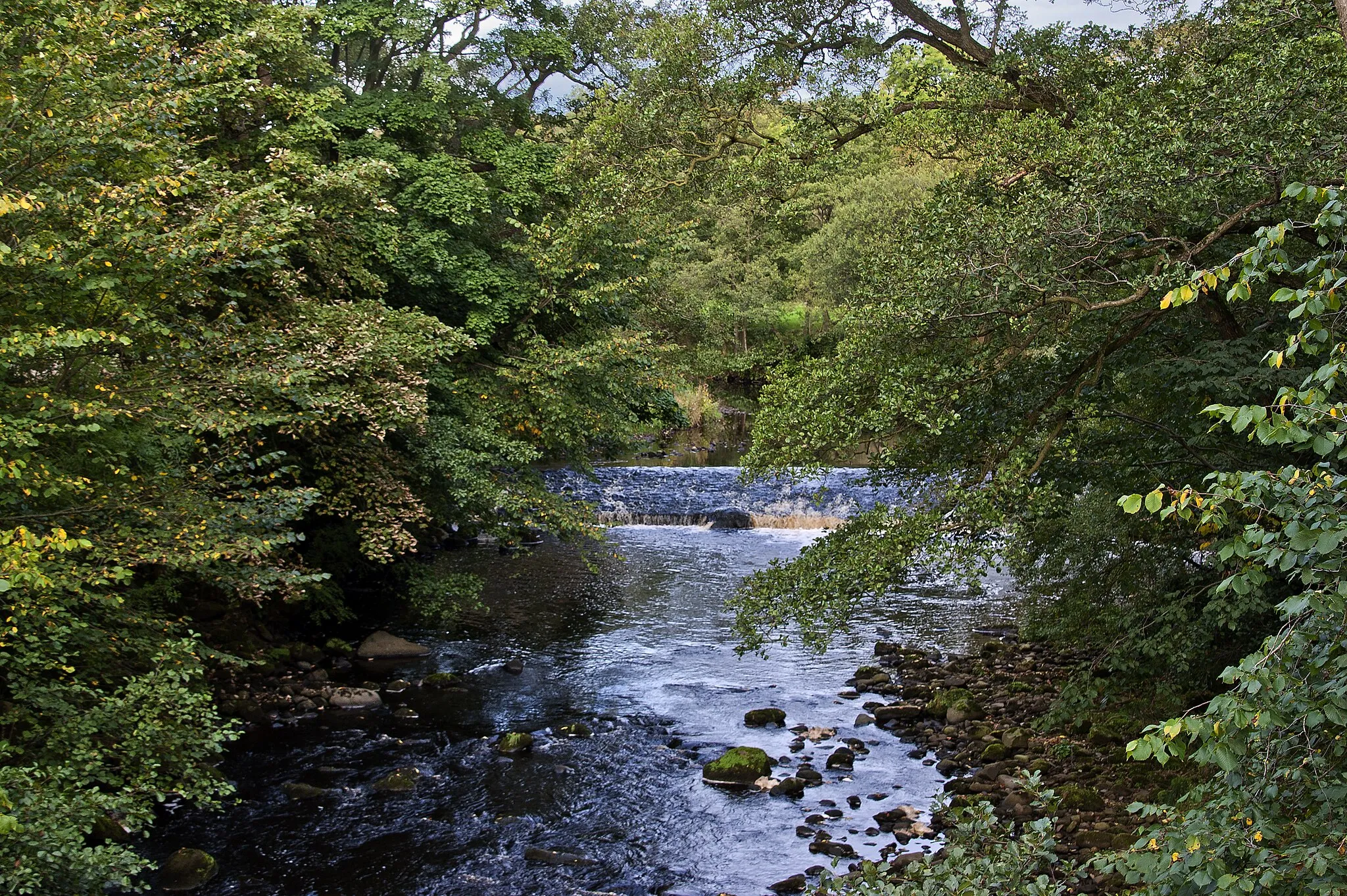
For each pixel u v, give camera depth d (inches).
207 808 362.3
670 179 544.4
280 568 370.0
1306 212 283.3
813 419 348.2
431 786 389.7
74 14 279.6
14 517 257.8
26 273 258.5
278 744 429.4
